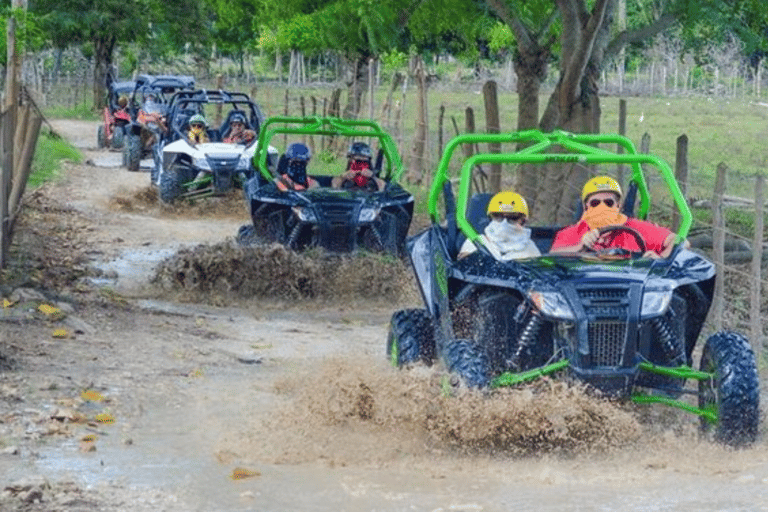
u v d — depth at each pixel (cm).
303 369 1548
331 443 1187
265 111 6675
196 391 1414
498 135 1428
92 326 1734
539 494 1038
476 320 1273
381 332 1875
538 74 3034
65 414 1253
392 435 1210
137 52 10394
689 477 1091
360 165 2395
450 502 1014
